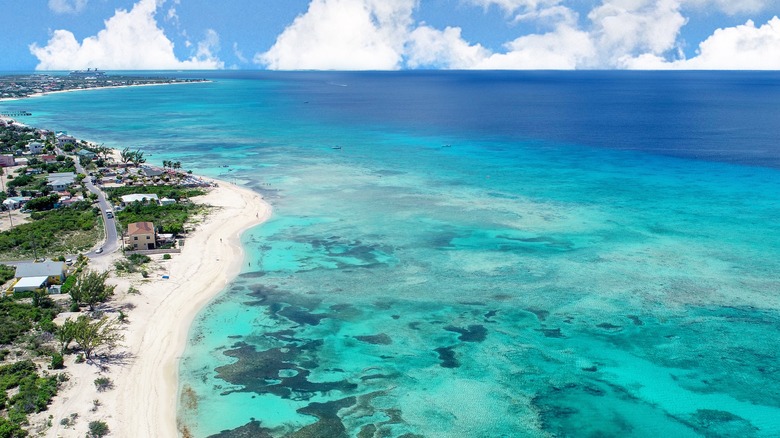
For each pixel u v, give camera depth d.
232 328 82.62
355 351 77.06
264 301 91.31
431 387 69.19
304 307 89.38
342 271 103.44
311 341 79.44
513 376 71.38
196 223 129.62
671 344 78.38
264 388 68.81
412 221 132.50
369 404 66.12
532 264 106.19
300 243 117.88
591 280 98.81
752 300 90.75
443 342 79.31
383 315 86.88
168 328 81.94
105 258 106.62
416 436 60.97
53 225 123.06
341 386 69.44
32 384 65.38
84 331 72.12
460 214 138.00
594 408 65.44
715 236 120.44
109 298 89.94
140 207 137.50
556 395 67.75
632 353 76.25
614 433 61.47
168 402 65.62
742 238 119.00
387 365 73.81
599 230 125.19
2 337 75.12
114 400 64.94
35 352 73.19
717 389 68.75
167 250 111.25
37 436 57.88
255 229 126.94
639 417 63.94
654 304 89.75
